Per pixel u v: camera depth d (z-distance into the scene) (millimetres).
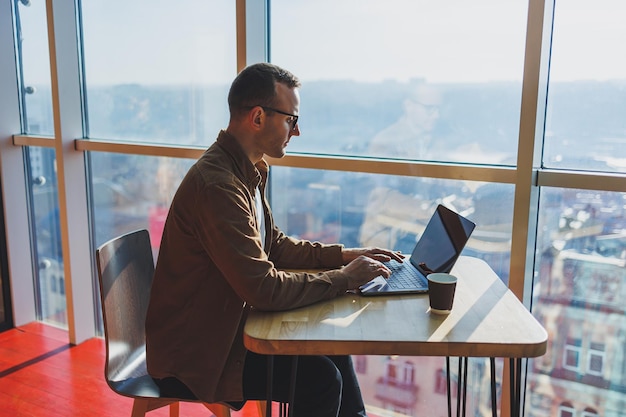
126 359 1734
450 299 1364
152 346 1599
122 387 1605
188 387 1551
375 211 2262
